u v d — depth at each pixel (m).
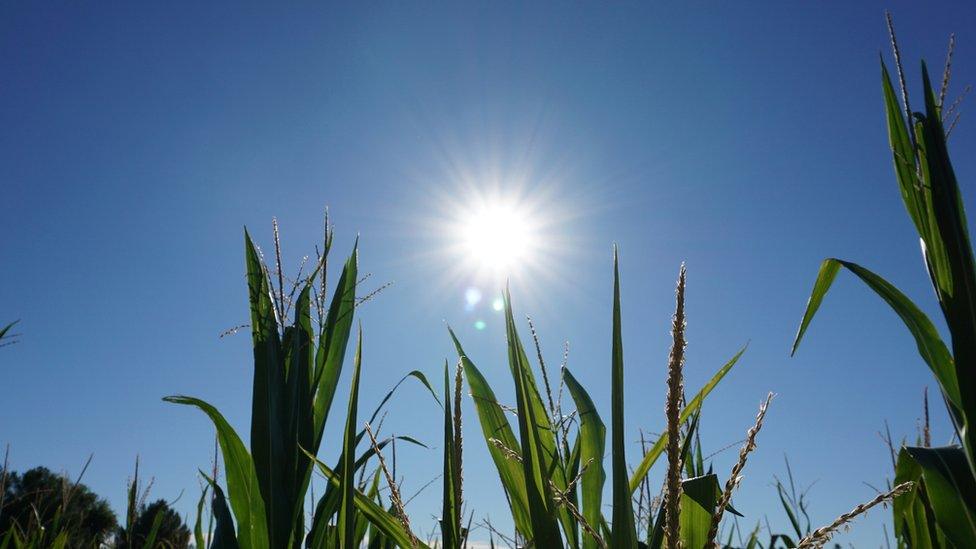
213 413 1.65
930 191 1.24
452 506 1.09
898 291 1.30
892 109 1.36
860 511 0.70
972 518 1.14
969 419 1.14
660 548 1.02
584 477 1.41
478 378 1.50
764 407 0.70
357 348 1.22
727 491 0.70
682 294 0.66
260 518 1.62
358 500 1.36
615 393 0.84
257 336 1.72
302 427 1.75
